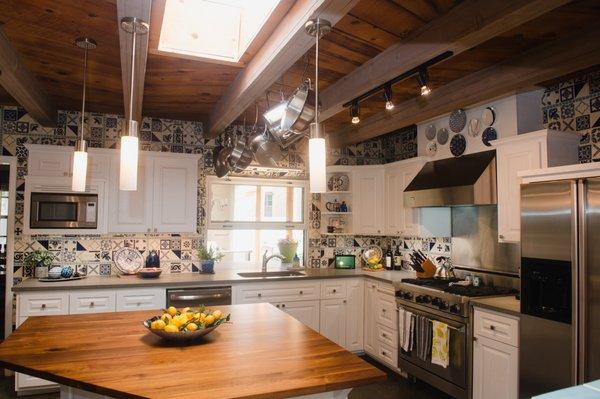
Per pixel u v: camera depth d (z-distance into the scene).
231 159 3.93
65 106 4.09
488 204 3.53
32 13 2.22
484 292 3.33
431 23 2.29
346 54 2.72
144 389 1.52
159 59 2.78
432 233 4.21
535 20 2.29
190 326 2.07
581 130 3.19
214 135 4.56
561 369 2.46
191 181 4.36
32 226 3.77
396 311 4.02
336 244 5.25
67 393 1.92
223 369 1.74
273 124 2.77
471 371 3.13
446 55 2.40
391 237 5.26
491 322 2.97
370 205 4.90
